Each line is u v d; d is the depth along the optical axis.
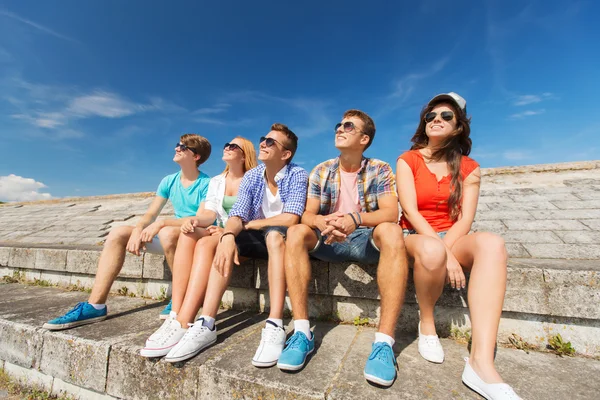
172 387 1.62
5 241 5.67
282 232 1.97
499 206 4.55
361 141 2.17
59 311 2.52
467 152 2.27
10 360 2.16
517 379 1.51
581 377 1.54
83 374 1.86
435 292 1.71
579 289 1.79
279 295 1.80
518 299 1.90
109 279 2.34
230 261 1.92
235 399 1.47
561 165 6.07
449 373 1.54
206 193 2.93
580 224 3.59
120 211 7.04
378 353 1.50
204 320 1.79
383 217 2.01
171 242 2.35
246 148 2.78
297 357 1.54
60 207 8.57
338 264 2.28
